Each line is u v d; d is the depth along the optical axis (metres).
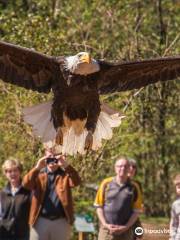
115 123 12.11
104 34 20.67
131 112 18.28
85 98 11.83
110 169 18.14
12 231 12.74
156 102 19.25
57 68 11.77
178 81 19.22
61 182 12.69
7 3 21.73
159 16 21.77
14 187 12.80
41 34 18.25
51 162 12.71
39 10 20.59
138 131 19.77
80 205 17.94
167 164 22.09
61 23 20.30
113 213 12.99
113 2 20.94
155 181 22.12
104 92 12.09
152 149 21.55
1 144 17.64
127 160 13.09
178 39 20.03
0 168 17.52
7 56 11.74
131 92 18.09
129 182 13.10
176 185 13.02
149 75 12.22
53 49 18.27
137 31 20.95
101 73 11.88
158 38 20.94
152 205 21.95
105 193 13.08
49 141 11.94
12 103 17.52
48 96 17.36
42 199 12.66
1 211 12.80
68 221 12.70
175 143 21.55
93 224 16.92
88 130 11.98
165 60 12.07
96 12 20.86
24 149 17.42
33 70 11.85
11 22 18.48
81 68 11.61
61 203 12.65
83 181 17.44
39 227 12.66
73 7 21.14
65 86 11.77
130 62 12.02
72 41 19.66
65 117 11.90
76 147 12.00
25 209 12.76
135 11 21.42
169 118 20.22
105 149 17.83
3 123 17.56
